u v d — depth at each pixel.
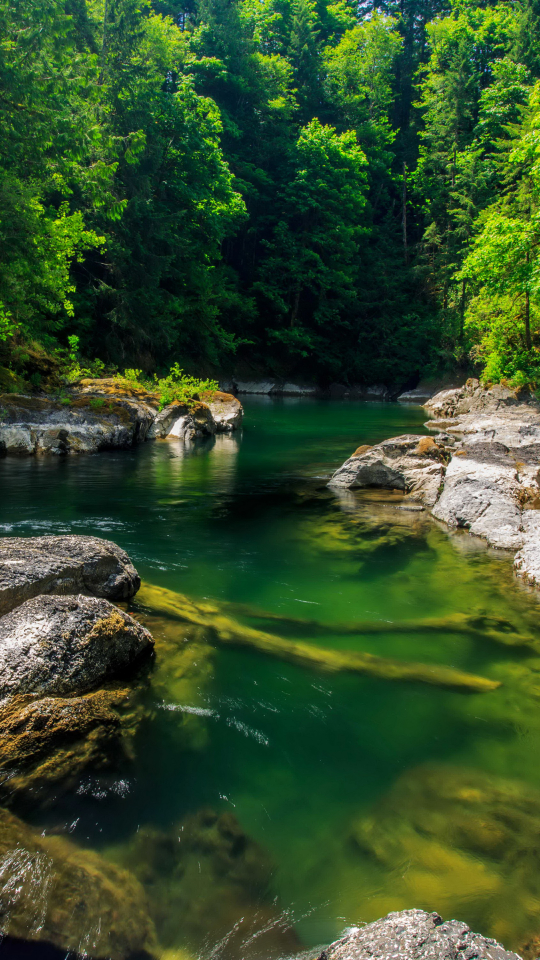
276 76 38.66
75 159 14.05
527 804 2.62
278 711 3.32
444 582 5.61
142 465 11.88
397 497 9.39
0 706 2.83
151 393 17.39
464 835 2.42
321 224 39.22
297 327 39.09
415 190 43.44
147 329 24.31
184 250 26.52
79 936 1.90
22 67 12.21
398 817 2.53
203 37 35.91
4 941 1.86
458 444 13.34
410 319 40.78
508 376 22.52
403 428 19.69
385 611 4.86
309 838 2.39
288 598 5.08
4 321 13.17
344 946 1.74
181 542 6.71
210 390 20.53
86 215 21.11
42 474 10.52
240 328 37.81
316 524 7.69
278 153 38.88
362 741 3.08
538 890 2.14
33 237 12.81
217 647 3.98
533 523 6.79
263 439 16.75
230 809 2.54
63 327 20.09
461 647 4.25
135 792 2.58
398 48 48.31
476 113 43.06
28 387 14.26
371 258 43.03
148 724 3.06
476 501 7.62
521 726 3.27
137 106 22.88
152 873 2.18
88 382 16.50
